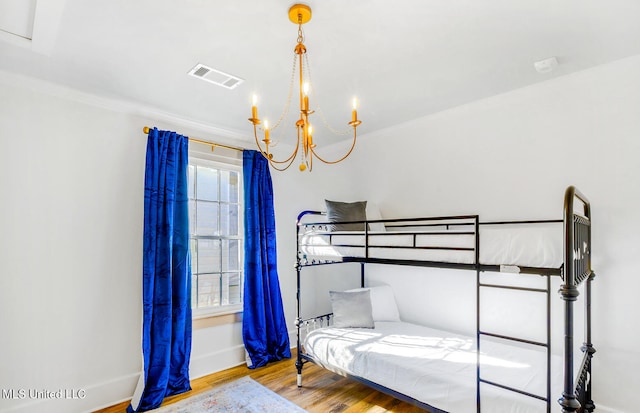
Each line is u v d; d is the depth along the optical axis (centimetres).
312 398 270
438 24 176
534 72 233
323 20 171
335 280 414
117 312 274
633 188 214
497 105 278
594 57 214
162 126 310
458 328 300
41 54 206
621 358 215
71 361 250
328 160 428
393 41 192
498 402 183
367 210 342
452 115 307
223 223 359
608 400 218
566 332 150
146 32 182
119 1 157
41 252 242
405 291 344
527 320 258
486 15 169
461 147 301
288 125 344
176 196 300
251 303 346
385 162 365
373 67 224
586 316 217
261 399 270
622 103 220
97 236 268
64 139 255
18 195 235
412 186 339
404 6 161
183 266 294
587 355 213
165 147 294
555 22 176
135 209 289
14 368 227
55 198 249
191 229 332
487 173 284
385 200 364
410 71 230
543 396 178
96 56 208
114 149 280
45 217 245
